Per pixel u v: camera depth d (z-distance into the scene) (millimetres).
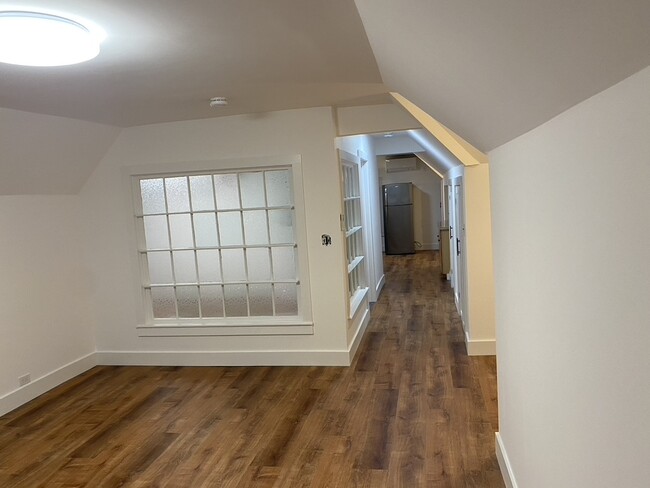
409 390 3555
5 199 3736
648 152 753
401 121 3990
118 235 4379
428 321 5367
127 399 3734
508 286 2100
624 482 931
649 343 791
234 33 1926
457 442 2803
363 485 2459
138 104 3244
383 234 11570
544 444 1598
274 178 4191
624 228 868
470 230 4102
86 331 4477
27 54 1874
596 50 764
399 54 1791
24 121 3242
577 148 1115
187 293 4453
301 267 4125
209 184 4281
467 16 958
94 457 2889
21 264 3850
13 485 2641
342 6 1670
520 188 1747
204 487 2525
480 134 2105
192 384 3955
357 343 4609
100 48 2039
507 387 2273
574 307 1203
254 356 4293
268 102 3543
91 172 4316
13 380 3725
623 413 921
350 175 5301
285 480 2543
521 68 1042
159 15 1707
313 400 3494
